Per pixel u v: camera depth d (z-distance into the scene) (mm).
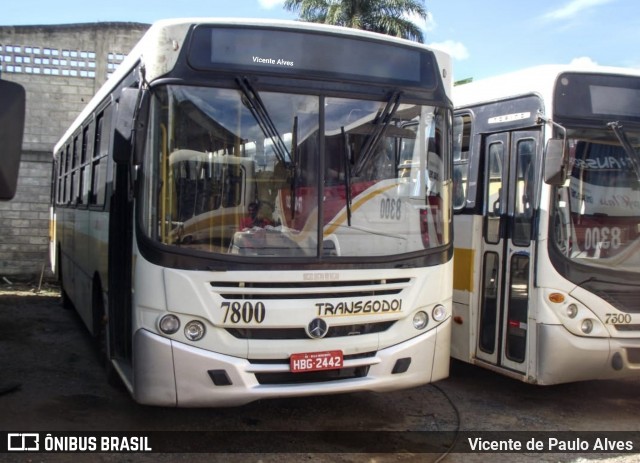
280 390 4594
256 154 4719
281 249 4664
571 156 5766
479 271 6457
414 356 5043
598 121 5887
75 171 8938
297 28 4906
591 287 5688
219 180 4641
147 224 4574
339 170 4898
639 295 5816
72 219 9008
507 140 6215
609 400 6531
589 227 5781
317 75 4918
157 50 4645
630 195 5953
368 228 4949
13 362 7469
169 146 4586
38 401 6035
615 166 5926
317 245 4738
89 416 5656
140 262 4570
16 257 14188
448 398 6438
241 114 4723
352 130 4977
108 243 5906
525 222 5910
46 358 7688
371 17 21109
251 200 4676
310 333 4645
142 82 4699
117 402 6055
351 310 4781
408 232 5129
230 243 4590
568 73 5859
